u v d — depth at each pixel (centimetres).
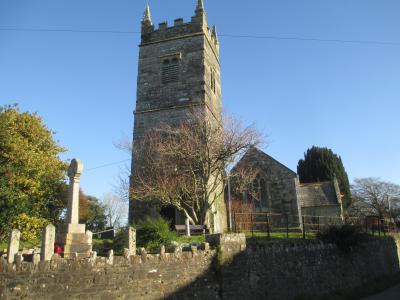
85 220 4597
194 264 1412
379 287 2284
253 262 1595
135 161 3031
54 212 2908
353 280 2241
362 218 3619
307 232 2750
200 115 2939
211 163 2644
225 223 3262
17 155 2617
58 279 1090
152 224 1712
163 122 3161
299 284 1811
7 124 2719
